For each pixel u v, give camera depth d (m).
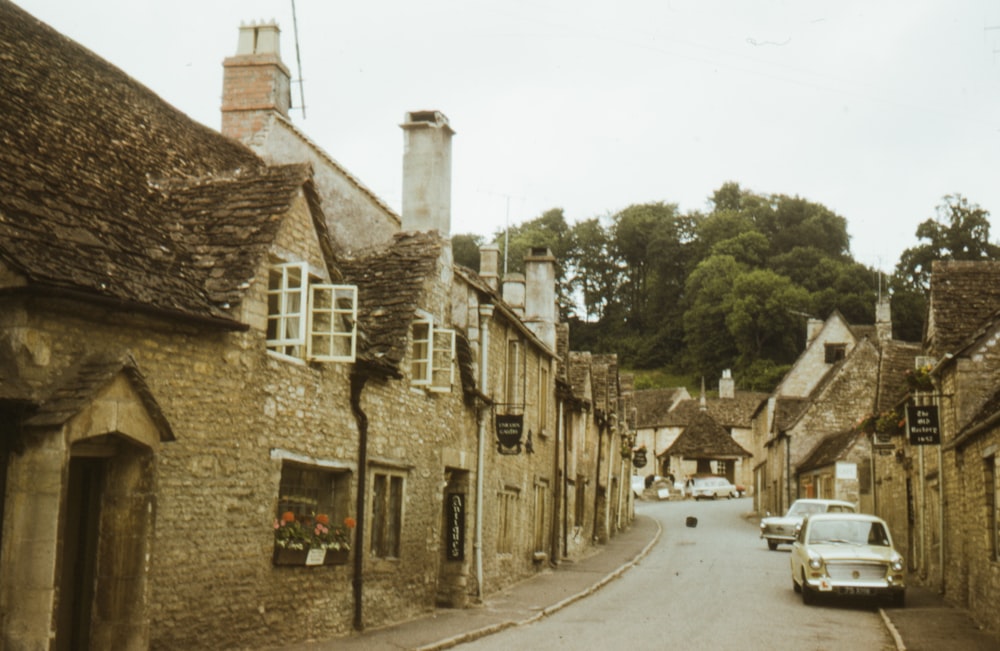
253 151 19.59
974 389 20.14
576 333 118.31
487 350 22.00
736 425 91.31
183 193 13.55
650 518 58.72
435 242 18.84
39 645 9.02
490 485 22.41
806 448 55.28
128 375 10.00
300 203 13.79
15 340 9.16
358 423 15.55
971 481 18.62
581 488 35.59
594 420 38.91
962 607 20.30
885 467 32.41
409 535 17.77
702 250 114.00
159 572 10.88
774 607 20.78
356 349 15.49
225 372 11.99
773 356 102.31
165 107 16.88
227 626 12.07
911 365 32.44
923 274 88.94
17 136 11.16
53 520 9.12
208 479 11.68
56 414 9.15
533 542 27.53
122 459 10.44
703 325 107.12
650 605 20.98
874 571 20.78
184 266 12.00
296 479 14.30
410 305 17.41
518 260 97.75
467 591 20.41
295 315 13.27
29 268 9.02
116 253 10.69
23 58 13.44
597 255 120.69
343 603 15.16
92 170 12.11
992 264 24.16
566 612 19.81
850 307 97.38
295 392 13.62
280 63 20.56
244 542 12.40
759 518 59.94
